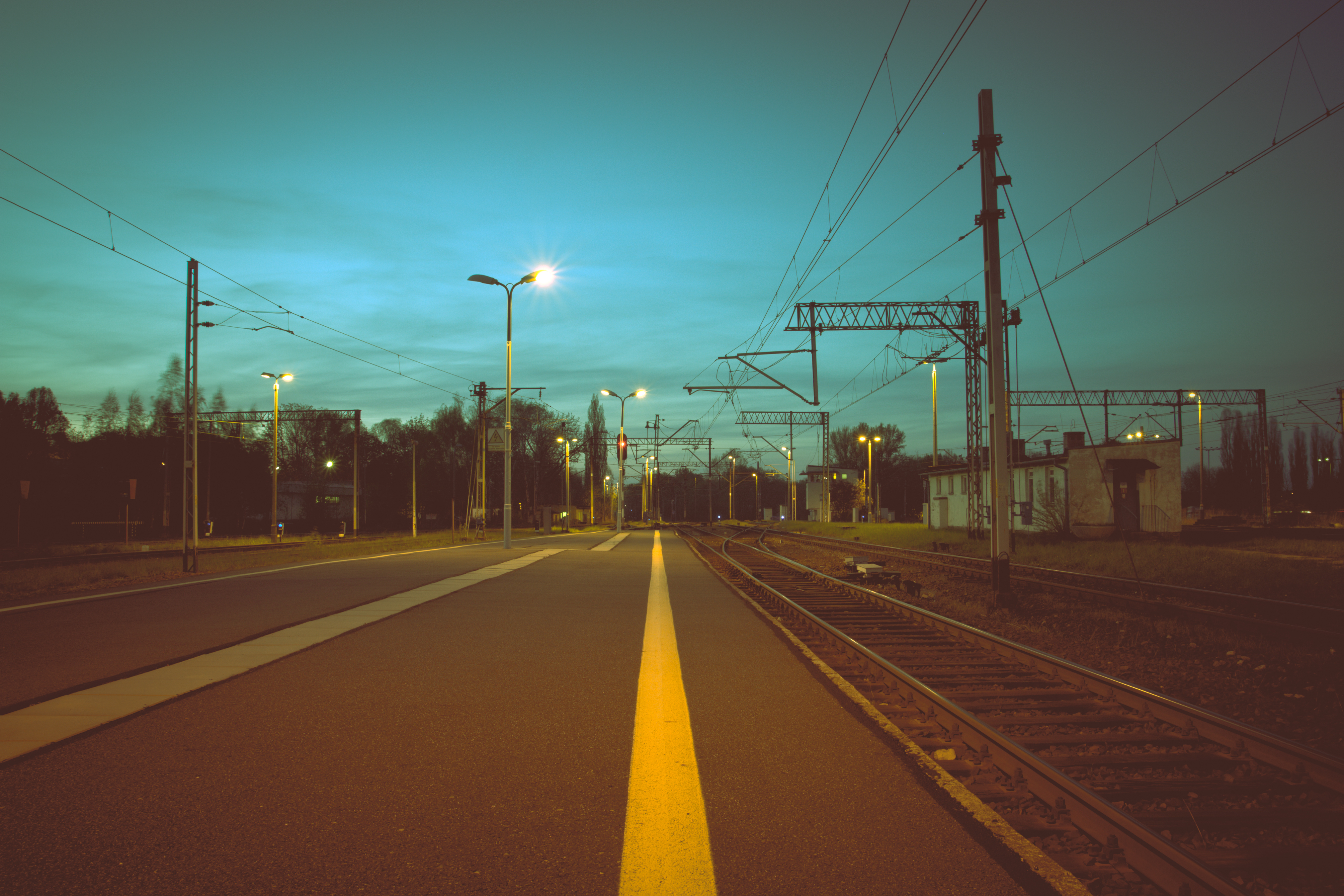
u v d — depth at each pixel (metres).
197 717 6.38
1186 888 3.75
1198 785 5.47
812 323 28.17
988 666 9.85
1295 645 10.86
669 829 4.31
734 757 5.60
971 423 34.28
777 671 8.66
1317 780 5.43
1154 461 33.91
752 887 3.66
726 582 19.84
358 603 13.63
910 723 6.81
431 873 3.75
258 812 4.45
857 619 14.11
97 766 5.18
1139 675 9.36
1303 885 4.17
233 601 13.79
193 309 22.38
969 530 34.34
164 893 3.51
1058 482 37.69
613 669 8.59
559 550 32.47
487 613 12.77
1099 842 4.38
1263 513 52.56
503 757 5.51
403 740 5.87
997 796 5.05
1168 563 21.67
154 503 69.69
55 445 71.06
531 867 3.83
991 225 14.98
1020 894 3.64
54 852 3.89
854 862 3.94
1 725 6.11
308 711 6.64
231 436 75.00
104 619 11.62
